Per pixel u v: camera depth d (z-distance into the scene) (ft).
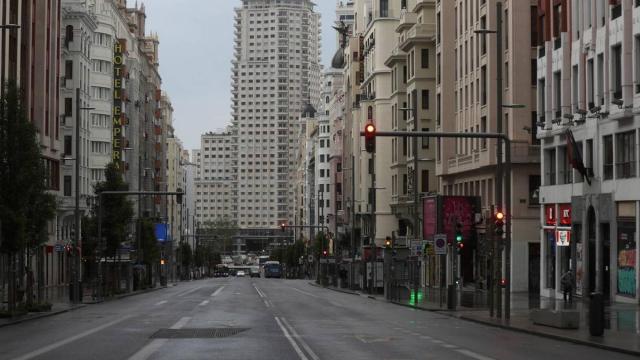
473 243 245.86
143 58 498.28
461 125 260.83
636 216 153.17
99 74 360.28
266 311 142.72
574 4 178.91
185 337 88.63
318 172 618.44
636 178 153.28
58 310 143.43
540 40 196.95
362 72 439.22
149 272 319.27
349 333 95.86
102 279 239.50
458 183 261.03
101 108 360.48
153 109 545.03
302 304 171.42
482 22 237.45
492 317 123.13
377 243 369.09
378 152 373.20
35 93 241.35
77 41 329.31
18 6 220.02
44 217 137.49
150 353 71.56
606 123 164.96
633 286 153.58
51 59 254.27
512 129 219.41
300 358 67.62
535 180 221.46
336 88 567.59
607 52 161.89
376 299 206.39
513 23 218.59
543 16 195.83
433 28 307.17
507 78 223.30
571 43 180.96
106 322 115.03
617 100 155.02
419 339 88.38
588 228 173.27
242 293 237.66
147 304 170.91
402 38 337.31
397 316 133.49
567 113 181.57
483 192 238.89
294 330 99.45
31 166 130.41
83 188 340.80
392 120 351.87
